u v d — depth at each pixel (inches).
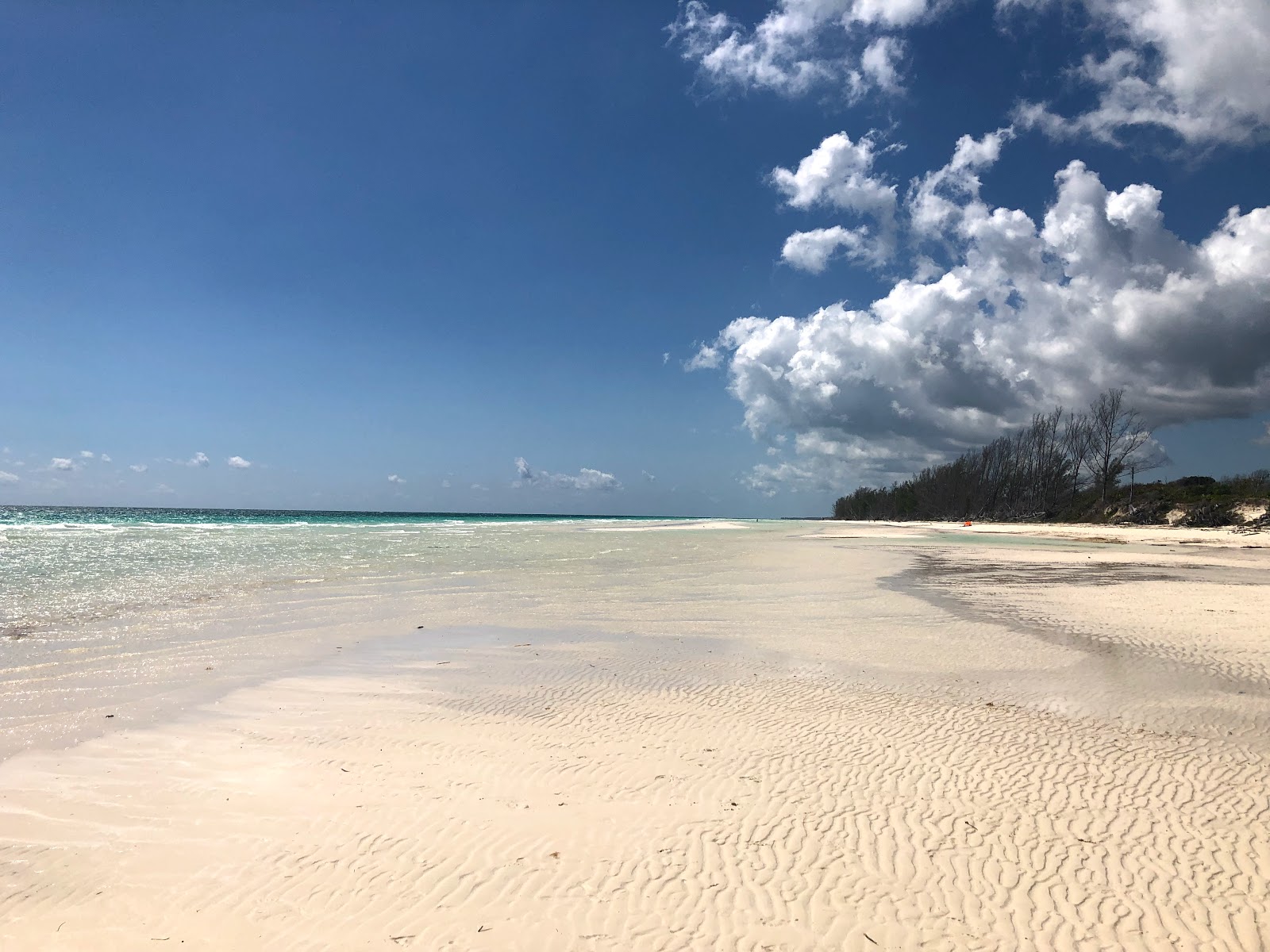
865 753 258.5
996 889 168.9
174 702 318.3
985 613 571.5
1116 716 300.4
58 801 215.5
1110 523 2652.6
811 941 150.4
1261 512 2037.4
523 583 780.6
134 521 2576.3
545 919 158.4
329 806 213.5
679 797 221.1
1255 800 215.3
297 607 587.5
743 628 515.8
